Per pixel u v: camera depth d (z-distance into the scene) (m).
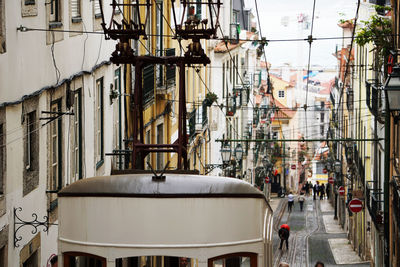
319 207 60.50
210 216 9.27
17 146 12.76
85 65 17.64
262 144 64.00
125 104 22.20
